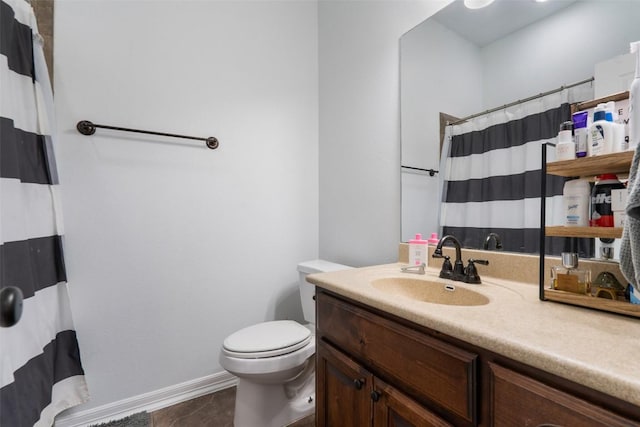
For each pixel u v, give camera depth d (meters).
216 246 1.69
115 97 1.41
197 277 1.63
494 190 1.11
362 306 0.90
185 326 1.59
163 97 1.53
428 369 0.67
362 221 1.72
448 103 1.27
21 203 1.03
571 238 0.89
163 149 1.53
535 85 1.00
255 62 1.82
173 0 1.56
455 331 0.60
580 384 0.44
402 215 1.47
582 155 0.75
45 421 1.13
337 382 0.98
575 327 0.58
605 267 0.80
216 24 1.69
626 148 0.70
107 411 1.38
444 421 0.63
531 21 1.01
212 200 1.67
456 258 1.08
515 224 1.04
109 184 1.40
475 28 1.17
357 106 1.75
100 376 1.37
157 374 1.51
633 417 0.40
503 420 0.53
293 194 1.97
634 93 0.67
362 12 1.72
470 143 1.19
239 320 1.76
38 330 1.09
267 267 1.86
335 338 1.00
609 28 0.84
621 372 0.41
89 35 1.36
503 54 1.09
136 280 1.46
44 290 1.15
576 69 0.90
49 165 1.20
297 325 1.47
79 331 1.33
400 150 1.49
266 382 1.29
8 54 1.03
